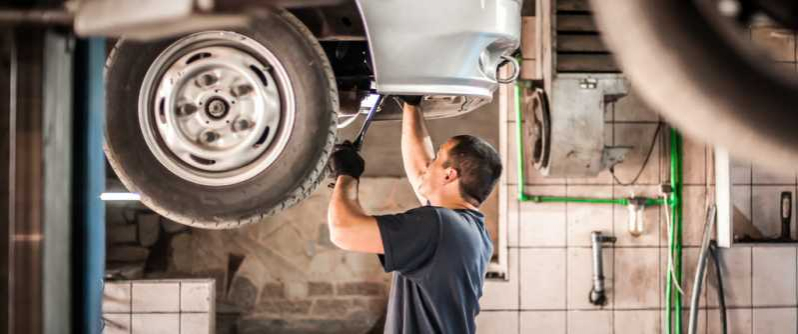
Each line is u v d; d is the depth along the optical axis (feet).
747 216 15.75
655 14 2.43
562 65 13.33
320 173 6.63
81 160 4.76
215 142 6.66
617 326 15.44
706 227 14.97
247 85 6.61
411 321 8.13
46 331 4.48
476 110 16.16
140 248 16.24
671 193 15.24
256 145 6.66
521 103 15.12
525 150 15.33
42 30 4.32
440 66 7.04
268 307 16.17
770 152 2.53
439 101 9.36
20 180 4.37
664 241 15.48
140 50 6.63
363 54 8.25
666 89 2.49
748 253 15.58
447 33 6.98
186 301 13.91
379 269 16.24
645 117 15.24
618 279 15.47
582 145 13.50
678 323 15.34
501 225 15.34
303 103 6.54
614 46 2.54
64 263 4.63
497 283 15.26
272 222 16.24
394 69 7.01
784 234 15.67
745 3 2.48
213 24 3.04
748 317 15.64
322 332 16.17
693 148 15.38
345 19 7.32
